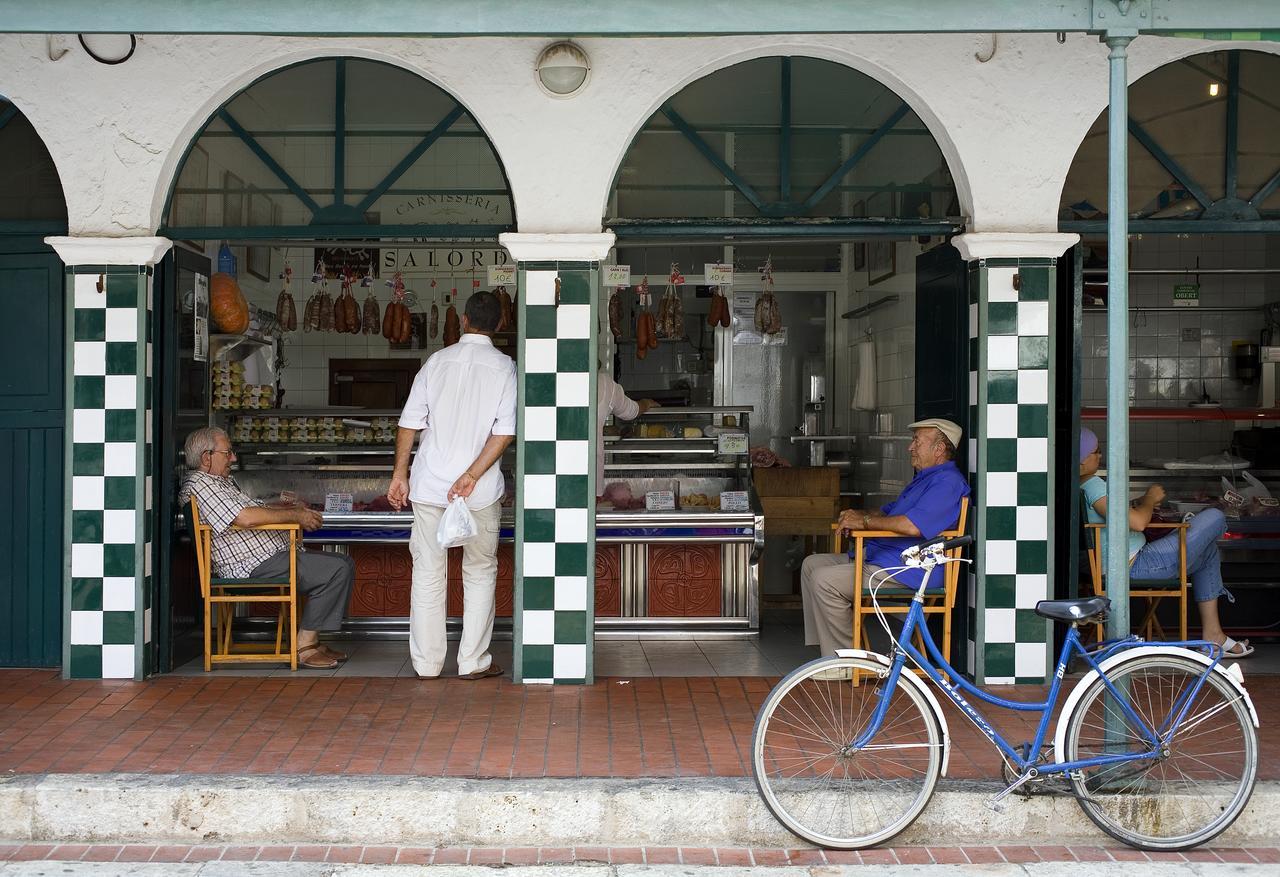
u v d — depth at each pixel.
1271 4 4.82
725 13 4.88
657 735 5.57
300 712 5.95
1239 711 4.68
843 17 4.88
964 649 6.68
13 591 6.84
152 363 6.65
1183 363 9.84
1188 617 8.01
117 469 6.55
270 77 6.60
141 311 6.52
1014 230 6.46
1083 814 4.81
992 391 6.46
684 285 11.36
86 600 6.57
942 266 6.98
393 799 4.77
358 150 6.65
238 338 8.12
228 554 6.81
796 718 5.00
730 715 5.93
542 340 6.46
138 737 5.49
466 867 4.43
